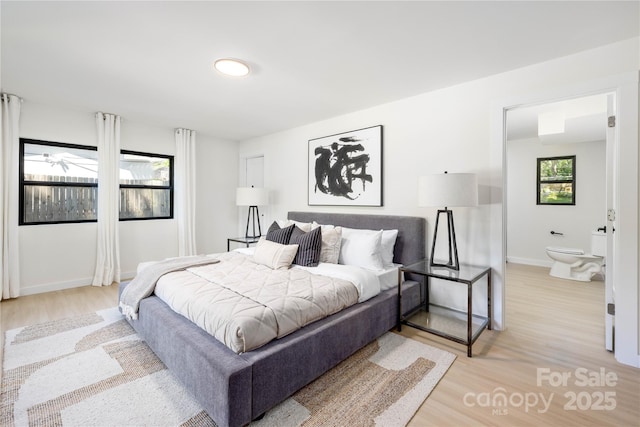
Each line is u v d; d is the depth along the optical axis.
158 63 2.35
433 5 1.65
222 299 1.83
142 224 4.24
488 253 2.56
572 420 1.48
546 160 4.90
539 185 4.97
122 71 2.49
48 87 2.87
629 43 1.96
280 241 3.01
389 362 2.00
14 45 2.08
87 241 3.76
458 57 2.23
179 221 4.50
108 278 3.77
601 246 3.95
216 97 3.09
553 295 3.42
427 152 2.91
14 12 1.71
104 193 3.74
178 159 4.46
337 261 2.87
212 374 1.41
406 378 1.82
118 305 2.94
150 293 2.31
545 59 2.25
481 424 1.45
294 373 1.62
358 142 3.46
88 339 2.31
